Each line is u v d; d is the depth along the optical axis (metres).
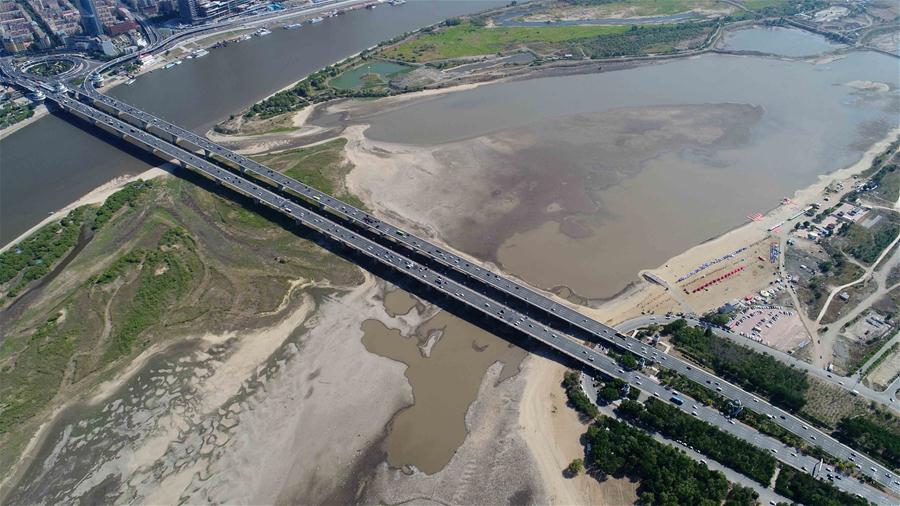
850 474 127.56
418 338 164.25
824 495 121.62
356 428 140.88
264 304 175.50
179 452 136.62
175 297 177.88
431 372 154.12
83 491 129.75
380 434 139.50
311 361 157.75
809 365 153.38
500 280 177.50
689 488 121.31
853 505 119.69
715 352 156.38
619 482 127.88
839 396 145.12
